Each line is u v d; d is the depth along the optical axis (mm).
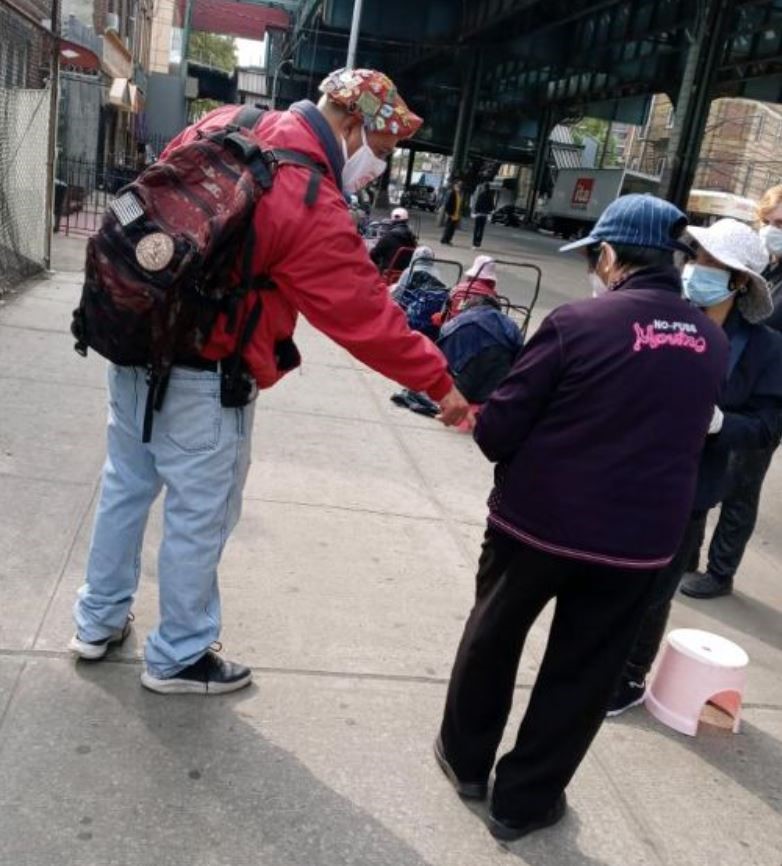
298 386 6609
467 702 2465
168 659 2717
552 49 31719
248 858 2209
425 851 2334
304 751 2629
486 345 5695
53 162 9266
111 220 2248
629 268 2262
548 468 2182
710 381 2215
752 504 4125
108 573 2771
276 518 4203
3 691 2674
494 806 2434
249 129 2441
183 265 2166
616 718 3125
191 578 2631
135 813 2289
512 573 2303
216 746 2586
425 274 8070
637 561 2189
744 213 42688
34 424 4859
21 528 3672
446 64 40719
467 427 2607
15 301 7816
